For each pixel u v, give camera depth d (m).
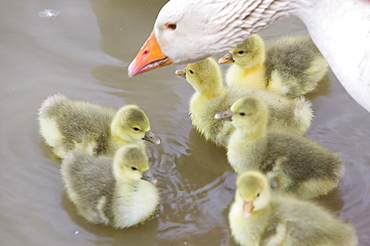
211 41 6.26
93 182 6.41
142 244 6.28
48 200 6.83
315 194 6.70
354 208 6.65
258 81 8.17
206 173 7.19
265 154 6.68
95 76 8.61
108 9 9.88
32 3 10.00
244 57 7.91
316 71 8.20
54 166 7.27
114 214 6.29
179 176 7.14
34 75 8.62
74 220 6.57
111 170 6.52
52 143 7.30
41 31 9.44
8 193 6.91
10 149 7.48
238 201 5.96
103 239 6.33
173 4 6.22
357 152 7.39
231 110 6.75
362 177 7.04
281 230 5.78
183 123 7.92
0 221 6.57
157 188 6.94
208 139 7.69
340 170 6.65
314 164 6.58
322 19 5.97
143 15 9.77
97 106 7.54
